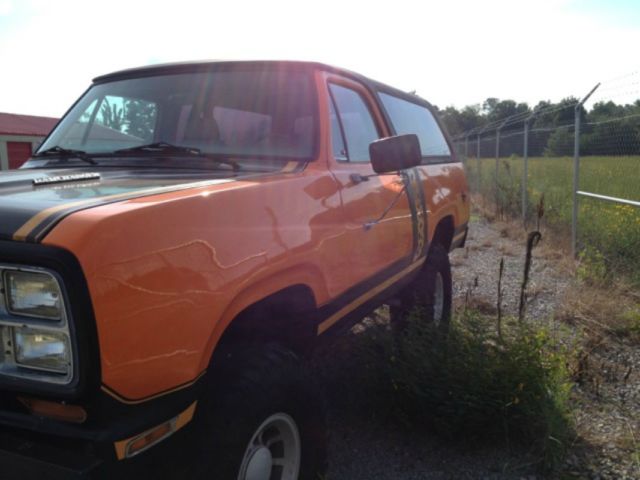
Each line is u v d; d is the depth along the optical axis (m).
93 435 1.54
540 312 5.49
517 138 12.97
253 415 2.01
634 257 6.35
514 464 2.98
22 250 1.50
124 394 1.59
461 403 3.11
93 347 1.50
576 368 3.94
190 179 2.27
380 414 3.46
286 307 2.48
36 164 3.02
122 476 1.61
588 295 5.43
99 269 1.50
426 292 4.33
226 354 2.16
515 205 11.60
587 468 2.91
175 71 3.27
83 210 1.61
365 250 3.09
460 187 5.49
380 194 3.32
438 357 3.35
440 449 3.16
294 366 2.26
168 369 1.69
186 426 1.85
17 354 1.59
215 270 1.85
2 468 1.62
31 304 1.54
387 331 3.77
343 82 3.38
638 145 6.47
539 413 3.13
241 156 2.79
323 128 2.86
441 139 5.54
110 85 3.43
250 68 3.11
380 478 2.89
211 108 3.01
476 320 3.78
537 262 7.78
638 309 5.17
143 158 2.86
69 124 3.37
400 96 4.61
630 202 5.89
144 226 1.64
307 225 2.42
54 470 1.54
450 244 5.24
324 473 2.47
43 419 1.62
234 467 1.95
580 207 8.22
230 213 1.98
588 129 7.82
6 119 20.09
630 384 3.85
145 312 1.62
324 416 2.46
